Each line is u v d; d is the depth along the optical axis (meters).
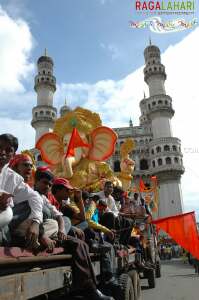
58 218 4.55
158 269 15.88
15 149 3.57
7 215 2.89
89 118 11.33
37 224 3.32
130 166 12.47
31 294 2.84
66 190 5.70
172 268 23.27
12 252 2.67
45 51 72.25
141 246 10.59
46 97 67.62
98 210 7.30
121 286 6.04
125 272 6.80
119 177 12.35
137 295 7.93
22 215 3.38
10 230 3.33
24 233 3.35
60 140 11.11
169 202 58.59
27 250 3.02
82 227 5.82
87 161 10.43
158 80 67.88
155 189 22.03
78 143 10.09
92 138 10.86
